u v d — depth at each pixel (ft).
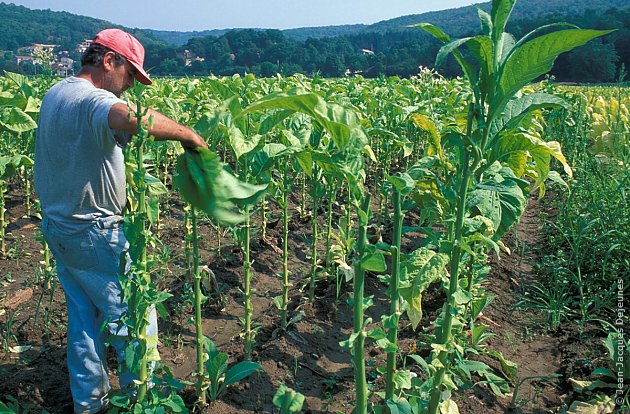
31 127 18.04
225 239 22.43
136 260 9.34
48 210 10.45
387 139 23.72
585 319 15.72
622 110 33.35
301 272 19.75
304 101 6.89
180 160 7.29
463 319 11.86
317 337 15.08
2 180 19.36
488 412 11.78
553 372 13.56
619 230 18.92
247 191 7.30
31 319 15.29
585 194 23.08
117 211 10.73
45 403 12.03
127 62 10.72
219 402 11.64
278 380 12.92
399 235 9.00
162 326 15.52
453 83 46.34
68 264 10.73
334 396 12.53
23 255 20.22
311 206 27.14
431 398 9.68
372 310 17.06
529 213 28.76
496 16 8.13
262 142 10.95
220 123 10.69
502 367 13.07
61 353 13.85
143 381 9.91
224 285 17.99
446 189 10.35
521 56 7.68
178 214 25.57
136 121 9.13
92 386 11.27
